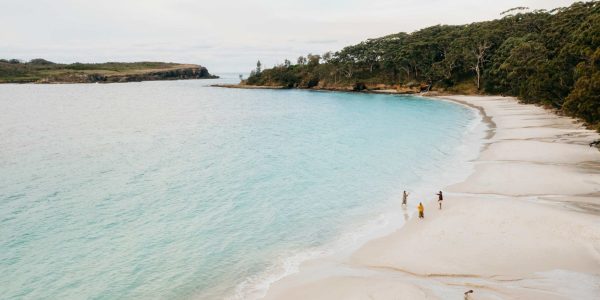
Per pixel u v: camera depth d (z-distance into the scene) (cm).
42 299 2209
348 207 3516
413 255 2494
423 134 7106
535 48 10594
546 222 2811
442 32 18175
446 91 15325
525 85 10300
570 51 7350
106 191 4103
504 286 2077
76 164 5331
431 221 3020
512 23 15725
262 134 7781
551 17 14288
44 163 5412
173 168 5034
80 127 9106
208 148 6394
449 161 4984
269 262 2553
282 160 5400
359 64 19950
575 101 5538
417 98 14650
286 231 3034
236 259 2605
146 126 9194
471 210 3136
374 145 6303
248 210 3500
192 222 3250
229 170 4891
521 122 7569
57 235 3041
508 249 2477
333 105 13325
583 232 2636
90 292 2267
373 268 2381
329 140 6900
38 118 10962
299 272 2395
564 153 4891
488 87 14100
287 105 13875
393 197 3722
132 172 4859
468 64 15088
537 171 4162
